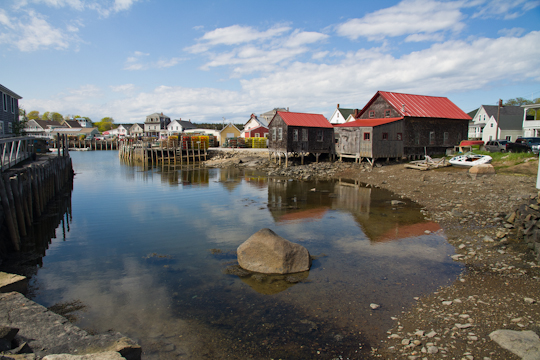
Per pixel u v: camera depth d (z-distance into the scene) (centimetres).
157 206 1781
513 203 1430
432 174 2328
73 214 1612
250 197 2005
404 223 1330
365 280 820
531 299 665
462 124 3497
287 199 1911
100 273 902
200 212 1625
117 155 6819
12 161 1811
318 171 3055
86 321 660
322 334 600
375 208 1614
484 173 2072
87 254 1055
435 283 789
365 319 644
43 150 4231
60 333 499
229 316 671
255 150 5094
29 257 1032
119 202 1902
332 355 540
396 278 826
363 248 1056
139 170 3781
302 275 859
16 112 3559
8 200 1075
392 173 2580
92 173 3478
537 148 2781
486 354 503
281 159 3912
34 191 1532
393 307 686
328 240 1147
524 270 813
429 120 3253
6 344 416
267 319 657
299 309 691
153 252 1065
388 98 3294
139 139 7519
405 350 538
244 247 923
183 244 1143
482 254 948
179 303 729
